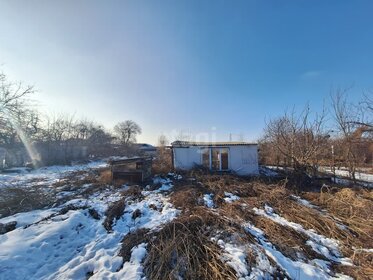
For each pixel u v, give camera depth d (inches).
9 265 160.6
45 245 188.5
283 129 524.7
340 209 281.7
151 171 493.7
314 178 448.8
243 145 563.5
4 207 277.4
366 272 163.0
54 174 639.1
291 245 191.5
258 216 245.4
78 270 159.6
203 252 171.8
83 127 1514.5
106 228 225.5
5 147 858.8
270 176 509.7
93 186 395.9
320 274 158.2
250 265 158.2
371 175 522.0
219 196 317.4
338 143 466.6
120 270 157.5
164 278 146.3
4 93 600.1
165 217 245.9
